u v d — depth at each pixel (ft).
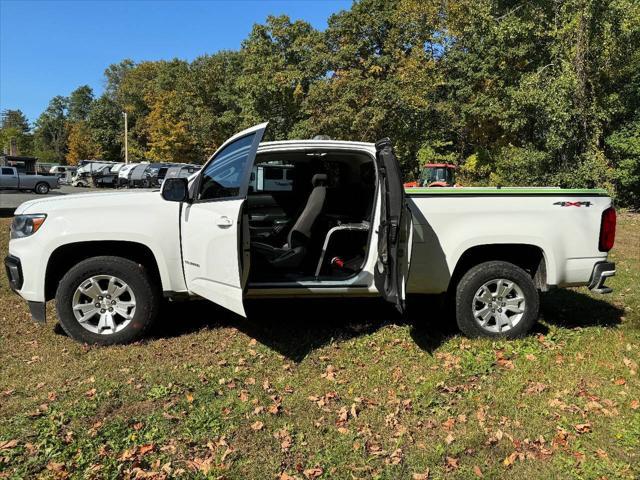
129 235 14.66
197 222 14.35
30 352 14.71
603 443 10.27
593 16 59.06
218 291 13.83
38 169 181.98
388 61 85.40
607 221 15.51
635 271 25.55
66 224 14.57
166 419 11.12
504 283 15.38
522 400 11.96
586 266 15.43
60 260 15.34
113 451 9.96
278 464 9.63
